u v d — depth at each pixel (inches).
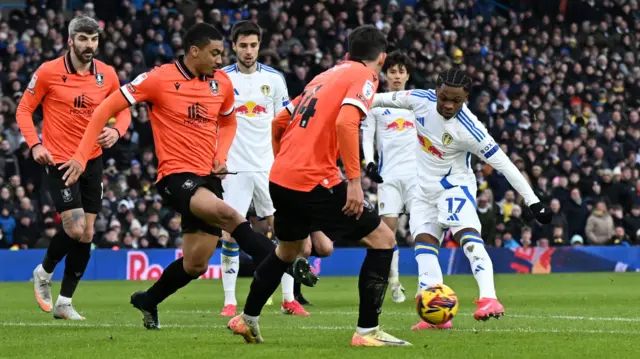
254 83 1251.8
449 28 3144.7
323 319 1045.8
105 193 2317.9
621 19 3331.7
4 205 2209.6
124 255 2178.9
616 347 701.9
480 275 877.2
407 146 1375.5
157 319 881.5
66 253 1057.5
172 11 2942.9
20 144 2364.7
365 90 692.1
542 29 3272.6
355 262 2290.8
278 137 772.0
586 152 2780.5
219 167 851.4
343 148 679.7
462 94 872.3
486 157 899.4
